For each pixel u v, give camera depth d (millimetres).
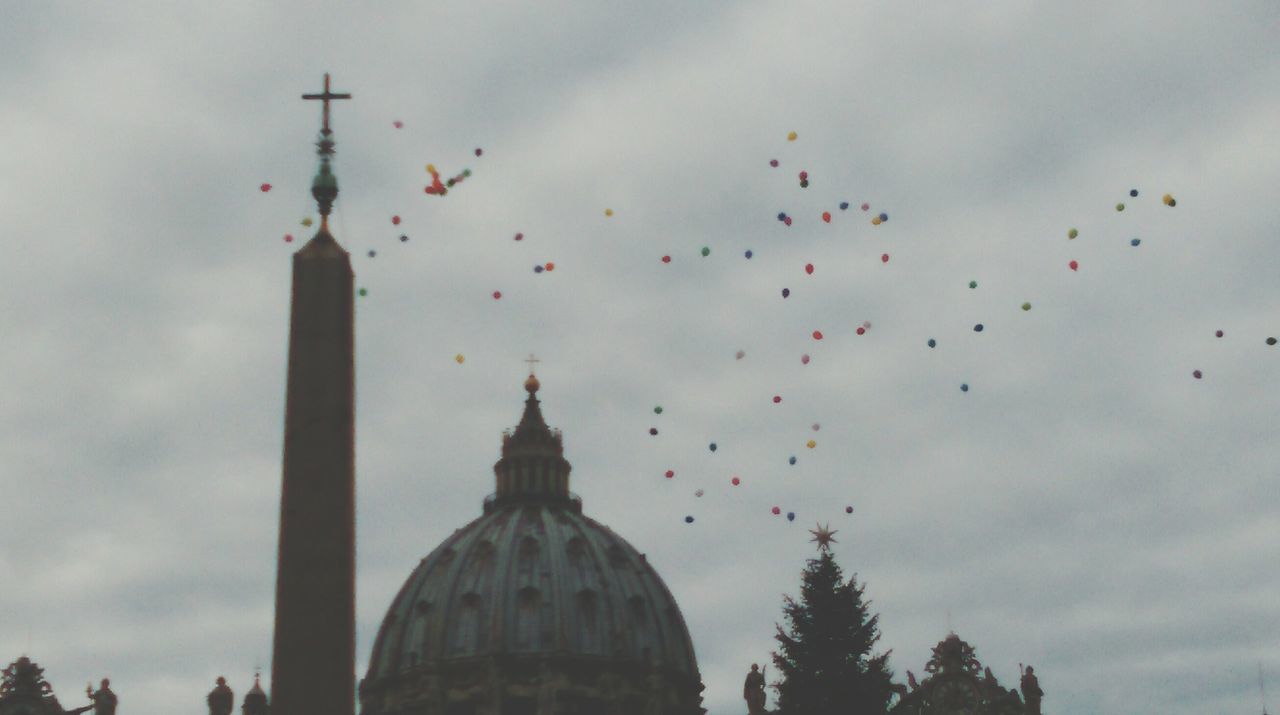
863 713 100000
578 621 197875
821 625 101875
